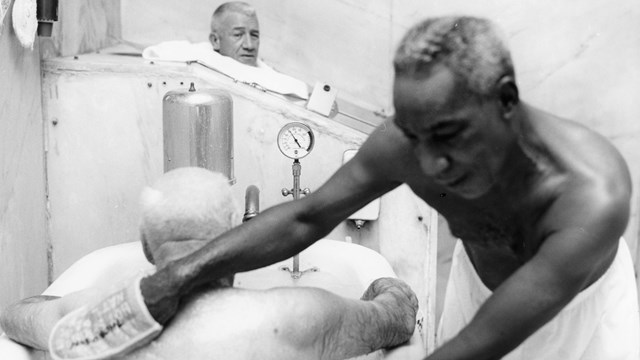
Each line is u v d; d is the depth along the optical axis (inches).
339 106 114.5
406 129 38.2
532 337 52.2
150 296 42.1
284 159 87.8
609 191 40.7
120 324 42.6
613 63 109.4
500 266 50.3
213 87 87.4
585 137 43.6
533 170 42.6
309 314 44.7
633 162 109.2
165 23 118.3
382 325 50.1
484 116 37.3
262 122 87.3
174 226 45.1
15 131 78.5
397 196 86.5
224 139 80.2
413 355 52.8
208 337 42.7
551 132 43.2
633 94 109.1
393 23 119.5
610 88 110.0
